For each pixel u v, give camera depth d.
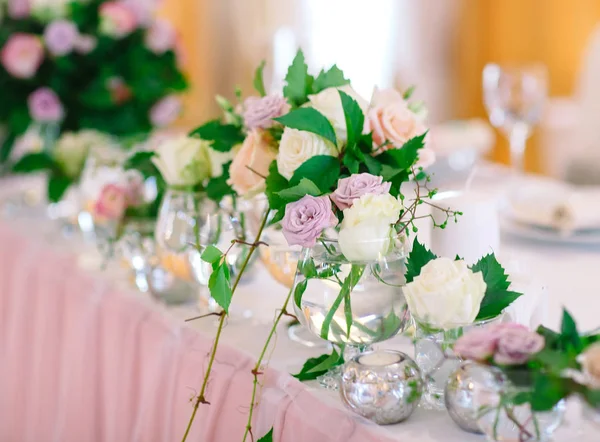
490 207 0.88
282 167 0.83
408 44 4.13
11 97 1.76
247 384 0.90
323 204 0.76
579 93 2.85
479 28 4.22
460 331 0.73
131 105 1.81
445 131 1.93
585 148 2.78
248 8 3.84
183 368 1.00
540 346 0.62
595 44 2.80
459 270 0.71
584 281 1.14
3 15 1.76
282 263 0.96
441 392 0.77
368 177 0.78
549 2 3.93
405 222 0.82
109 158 1.31
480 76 4.28
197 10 3.78
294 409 0.82
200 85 3.83
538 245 1.35
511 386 0.63
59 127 1.81
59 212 1.68
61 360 1.33
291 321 1.03
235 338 0.99
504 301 0.74
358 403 0.74
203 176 1.04
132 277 1.23
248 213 1.02
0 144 1.91
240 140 0.99
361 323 0.78
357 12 4.02
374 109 0.85
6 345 1.55
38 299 1.41
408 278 0.77
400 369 0.74
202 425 0.95
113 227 1.25
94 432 1.23
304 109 0.81
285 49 2.03
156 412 1.05
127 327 1.13
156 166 1.09
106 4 1.73
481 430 0.67
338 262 0.77
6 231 1.59
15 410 1.51
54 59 1.73
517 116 1.67
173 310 1.11
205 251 0.81
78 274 1.30
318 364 0.84
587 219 1.33
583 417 0.64
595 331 0.69
